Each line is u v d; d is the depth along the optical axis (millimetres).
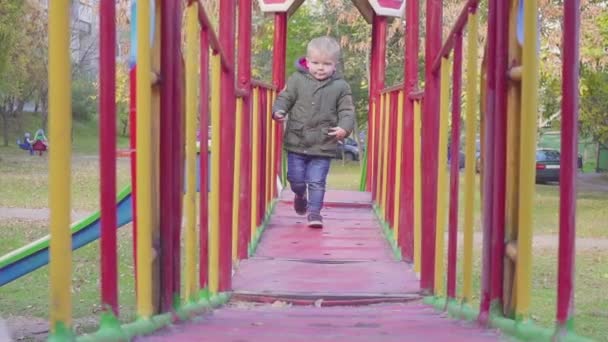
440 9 4152
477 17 3145
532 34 2338
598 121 18016
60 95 1748
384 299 4230
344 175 26438
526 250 2377
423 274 4258
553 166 20781
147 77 2379
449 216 3518
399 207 5660
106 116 2006
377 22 8852
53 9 1738
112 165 2027
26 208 15203
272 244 5898
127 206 5797
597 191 21688
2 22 21047
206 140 3557
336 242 6020
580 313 6965
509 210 2604
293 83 6598
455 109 3408
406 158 5258
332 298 4219
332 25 22297
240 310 3777
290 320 3248
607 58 16078
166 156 2611
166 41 2592
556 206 16828
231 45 4414
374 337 2580
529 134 2354
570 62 1996
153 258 2568
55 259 1767
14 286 8219
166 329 2510
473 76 3164
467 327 2812
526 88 2348
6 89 28781
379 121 7750
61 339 1761
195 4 3096
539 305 7090
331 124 6609
